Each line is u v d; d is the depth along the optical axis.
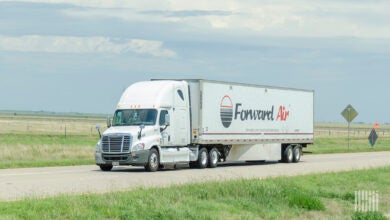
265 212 19.66
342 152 61.62
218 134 38.28
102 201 17.80
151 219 16.77
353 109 65.25
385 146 76.25
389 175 31.39
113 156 33.53
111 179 27.94
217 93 38.22
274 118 43.41
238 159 40.53
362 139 99.94
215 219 17.66
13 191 22.33
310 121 47.31
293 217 19.77
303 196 21.41
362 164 41.94
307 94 46.94
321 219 19.64
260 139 42.03
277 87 43.72
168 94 35.62
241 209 19.66
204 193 20.78
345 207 21.86
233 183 22.70
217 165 41.16
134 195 19.39
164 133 34.94
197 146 37.16
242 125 40.41
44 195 20.30
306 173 32.38
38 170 33.34
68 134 88.56
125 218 16.53
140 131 33.84
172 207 17.86
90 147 51.16
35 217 15.41
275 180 25.61
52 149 47.66
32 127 126.75
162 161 34.56
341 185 26.86
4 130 104.06
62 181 26.61
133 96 35.69
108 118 35.28
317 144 79.00
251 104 41.19
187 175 30.92
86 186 24.33
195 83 37.03
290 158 44.94
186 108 36.59
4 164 36.19
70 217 15.81
